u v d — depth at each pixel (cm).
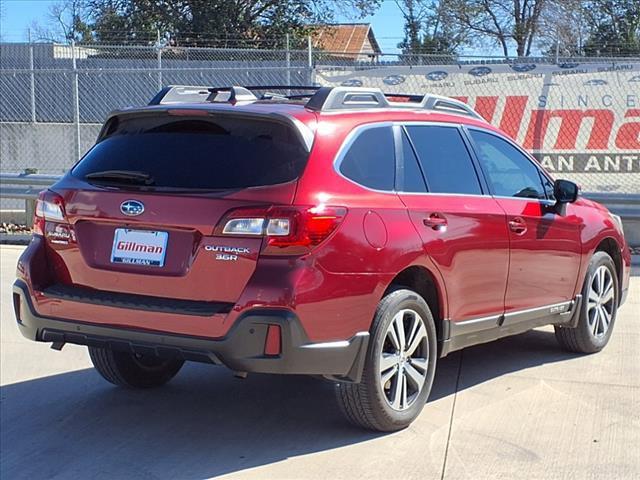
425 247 502
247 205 442
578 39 2830
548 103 1289
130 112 501
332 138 476
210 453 486
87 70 1385
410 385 509
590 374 626
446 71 1307
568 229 634
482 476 447
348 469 457
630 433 506
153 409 564
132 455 488
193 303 449
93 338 476
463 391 584
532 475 448
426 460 467
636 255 1134
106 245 479
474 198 558
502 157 612
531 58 1434
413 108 552
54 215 499
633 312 829
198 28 2698
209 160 469
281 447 491
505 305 579
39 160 1673
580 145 1287
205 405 570
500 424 520
